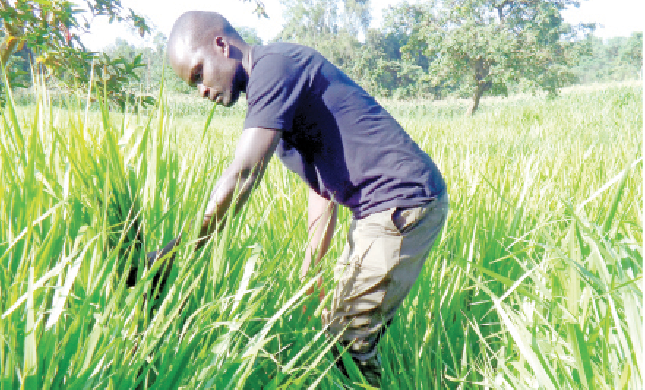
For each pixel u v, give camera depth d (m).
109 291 1.37
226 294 1.62
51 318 1.13
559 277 1.82
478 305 2.45
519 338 1.45
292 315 1.95
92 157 1.66
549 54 35.38
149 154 1.85
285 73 1.66
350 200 1.91
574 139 10.58
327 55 90.94
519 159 4.89
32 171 1.48
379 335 1.96
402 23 40.62
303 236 2.49
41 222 1.49
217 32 1.73
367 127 1.79
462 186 3.51
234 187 1.60
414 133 9.59
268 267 1.62
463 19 38.06
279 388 1.34
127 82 3.85
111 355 1.23
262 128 1.64
